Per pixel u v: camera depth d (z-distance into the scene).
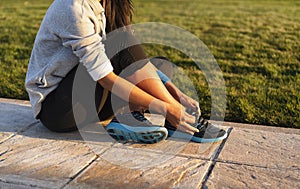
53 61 2.53
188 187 2.20
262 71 4.48
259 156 2.53
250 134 2.84
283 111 3.35
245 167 2.40
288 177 2.30
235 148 2.63
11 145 2.62
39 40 2.58
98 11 2.51
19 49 5.29
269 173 2.34
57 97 2.60
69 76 2.56
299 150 2.62
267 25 6.99
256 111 3.36
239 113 3.31
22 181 2.23
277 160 2.48
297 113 3.31
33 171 2.33
